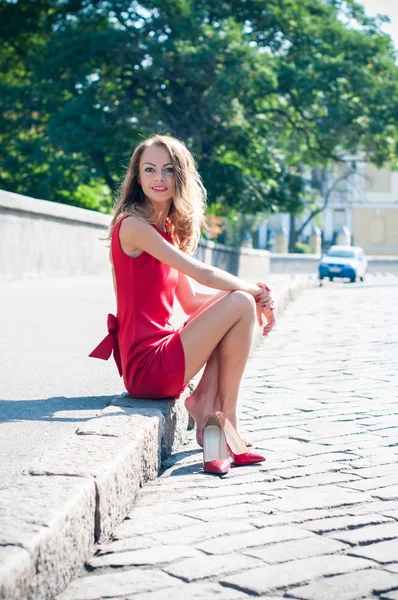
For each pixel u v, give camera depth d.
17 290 9.89
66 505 2.12
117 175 22.14
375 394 5.00
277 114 25.66
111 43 20.98
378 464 3.35
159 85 22.78
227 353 3.49
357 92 23.50
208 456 3.28
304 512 2.70
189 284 3.94
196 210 3.76
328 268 28.91
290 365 6.28
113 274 3.60
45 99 23.22
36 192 23.14
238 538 2.44
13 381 4.25
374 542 2.42
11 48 26.69
